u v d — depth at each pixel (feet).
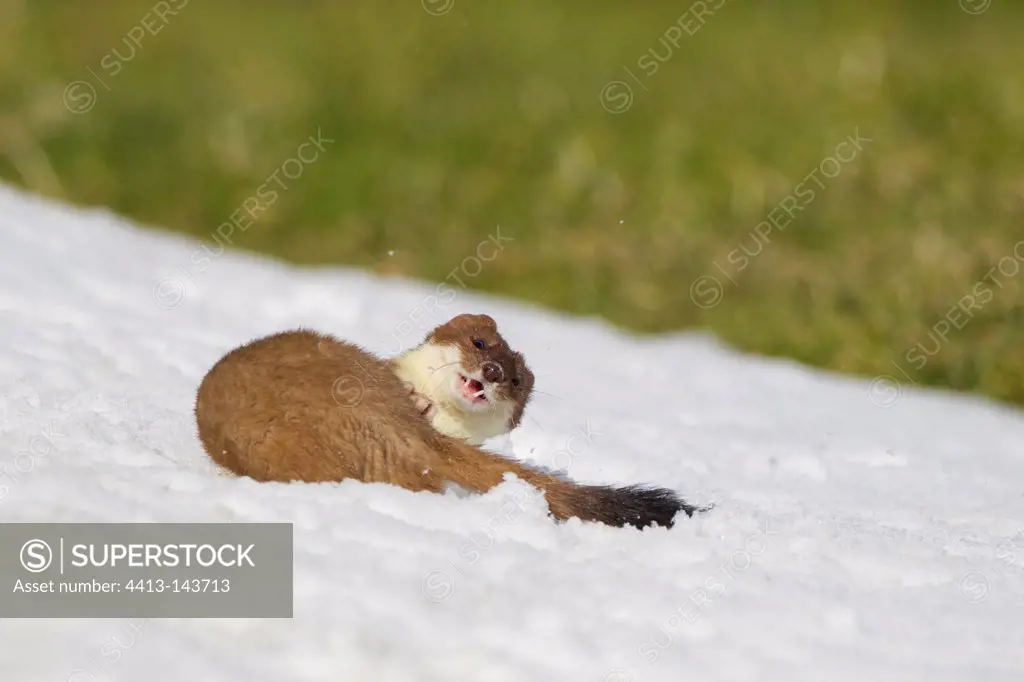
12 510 24.58
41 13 117.39
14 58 104.27
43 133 90.99
